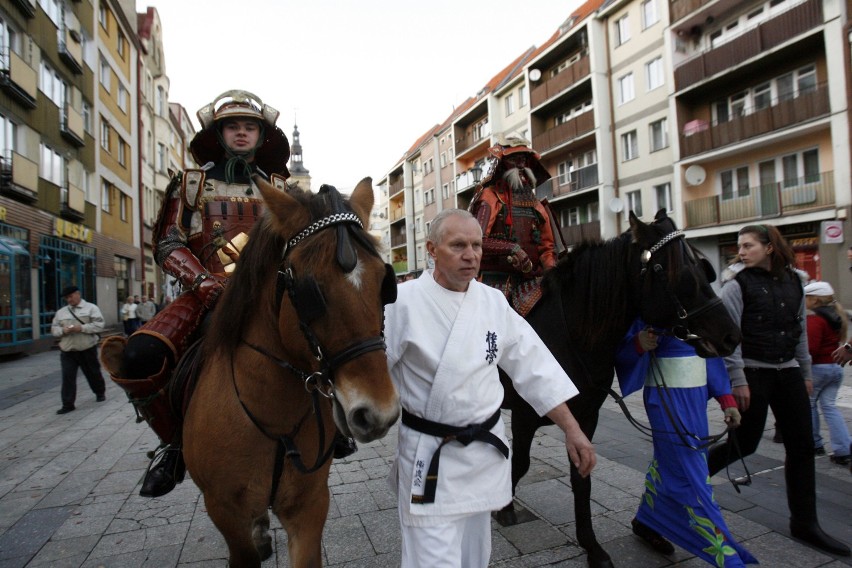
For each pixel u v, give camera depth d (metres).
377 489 4.05
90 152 20.48
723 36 18.75
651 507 2.86
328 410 2.05
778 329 2.97
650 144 21.48
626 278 2.77
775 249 2.99
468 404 1.85
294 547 2.02
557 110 27.64
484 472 1.84
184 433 2.13
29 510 3.81
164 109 35.22
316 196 1.72
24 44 15.17
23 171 14.53
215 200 2.61
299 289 1.53
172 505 3.86
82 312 7.64
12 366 12.58
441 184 41.91
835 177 14.98
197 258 2.58
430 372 1.88
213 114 2.77
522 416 3.08
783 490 3.69
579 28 24.27
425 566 1.71
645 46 21.41
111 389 9.27
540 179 3.87
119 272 24.25
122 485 4.32
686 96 19.64
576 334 2.86
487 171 3.66
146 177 31.03
